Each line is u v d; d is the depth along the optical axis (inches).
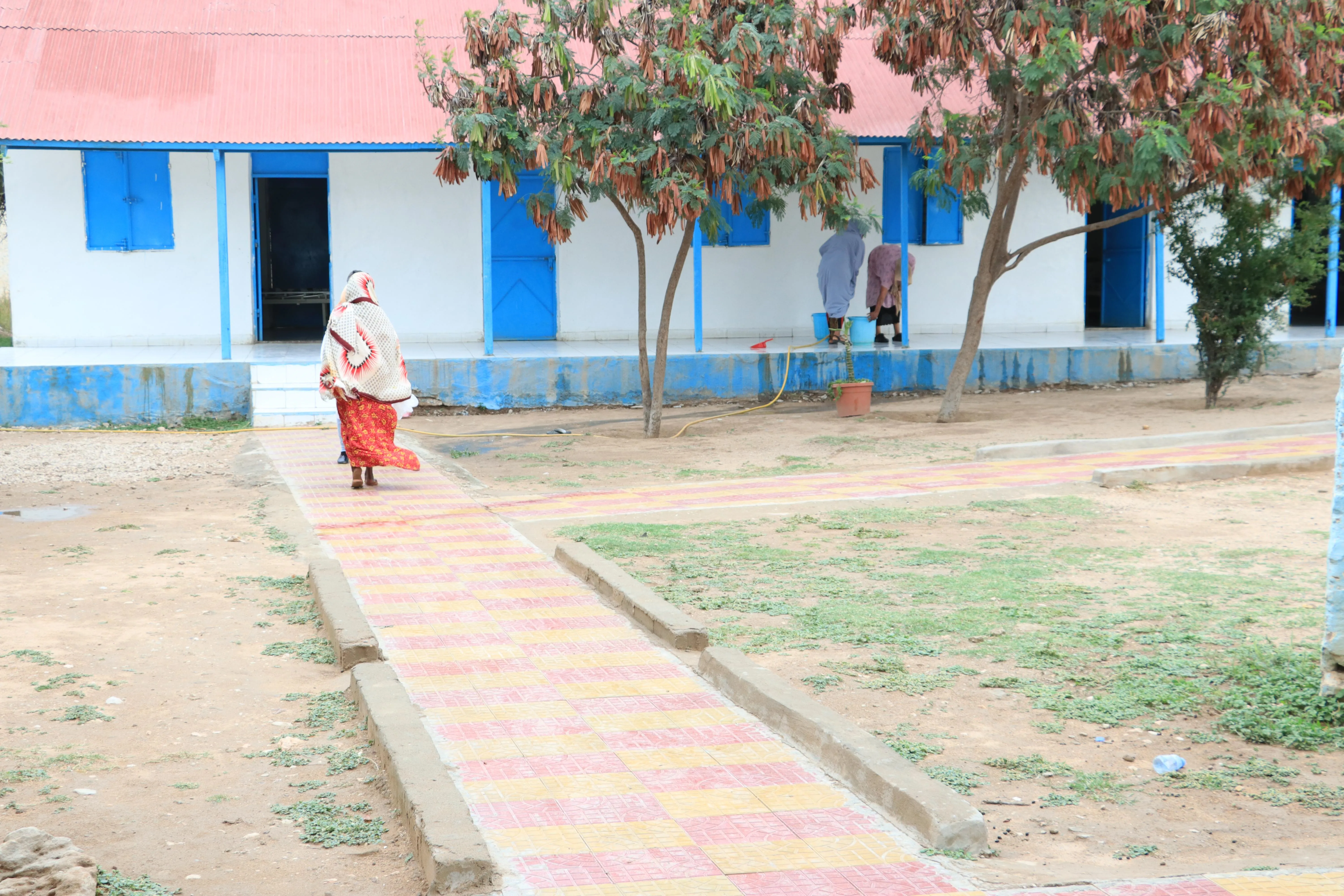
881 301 708.7
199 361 625.0
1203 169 476.7
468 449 536.4
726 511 368.5
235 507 395.9
